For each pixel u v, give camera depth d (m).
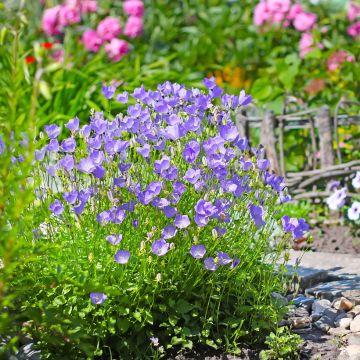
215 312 4.55
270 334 4.43
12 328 4.10
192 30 11.98
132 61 11.46
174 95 4.90
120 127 4.56
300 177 7.50
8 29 5.71
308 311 5.17
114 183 4.32
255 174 4.61
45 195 4.78
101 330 4.26
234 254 4.60
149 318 4.30
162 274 4.35
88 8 11.22
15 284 4.32
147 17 12.52
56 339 4.10
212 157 4.40
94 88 8.98
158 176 4.48
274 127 7.65
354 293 5.36
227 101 4.75
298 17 10.45
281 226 4.62
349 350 4.45
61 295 4.26
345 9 11.29
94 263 4.30
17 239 4.26
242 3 12.48
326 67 9.58
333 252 6.59
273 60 10.71
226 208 4.39
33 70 8.93
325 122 7.46
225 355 4.37
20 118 3.71
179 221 4.18
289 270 5.73
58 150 4.42
